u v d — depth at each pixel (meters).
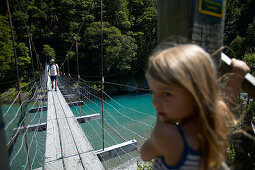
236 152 0.96
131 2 32.78
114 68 25.00
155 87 0.39
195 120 0.41
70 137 2.68
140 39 28.61
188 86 0.34
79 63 27.14
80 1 28.05
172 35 0.56
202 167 0.38
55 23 29.89
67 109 4.54
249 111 1.10
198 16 0.50
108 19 27.95
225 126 0.46
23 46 20.95
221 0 0.53
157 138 0.42
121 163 5.04
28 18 25.75
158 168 0.48
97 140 7.07
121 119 10.31
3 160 0.45
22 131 3.56
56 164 1.96
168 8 0.56
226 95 0.53
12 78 17.83
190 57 0.37
